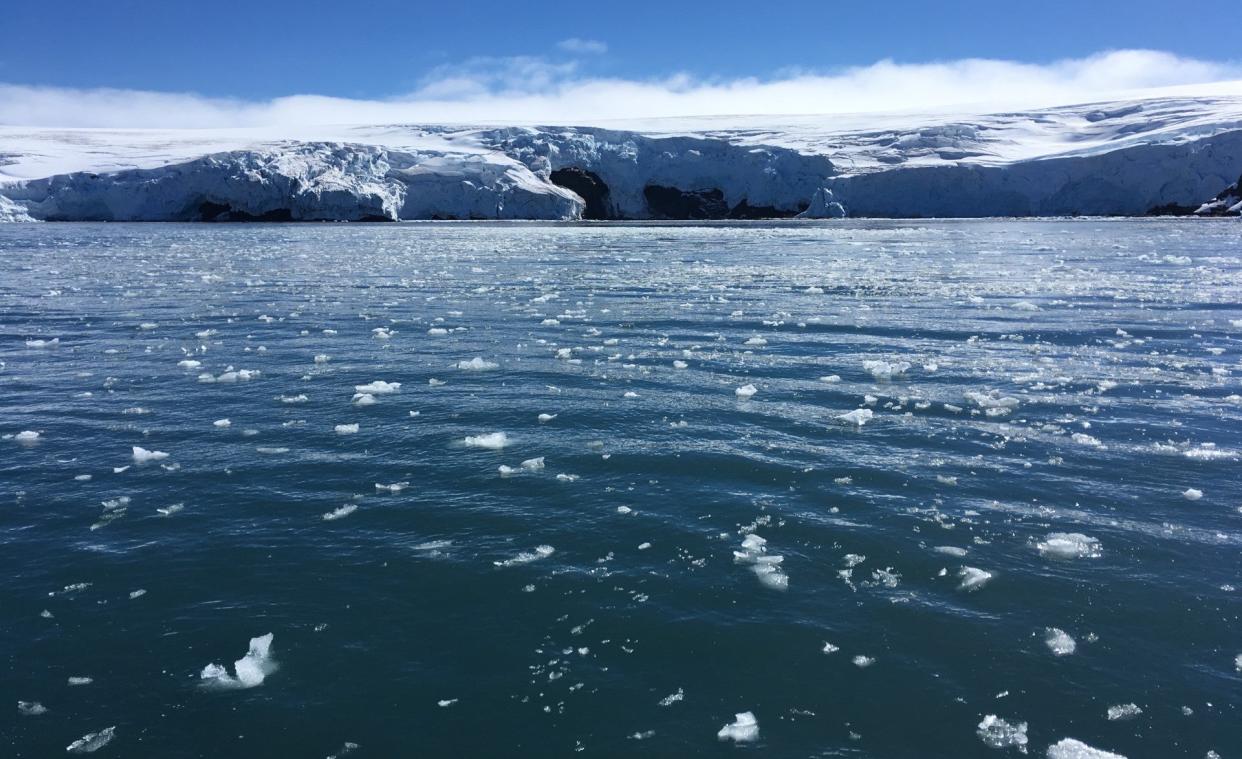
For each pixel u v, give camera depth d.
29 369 9.70
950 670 3.89
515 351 10.52
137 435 7.22
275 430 7.31
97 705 3.71
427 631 4.23
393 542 5.16
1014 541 5.11
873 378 8.87
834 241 30.05
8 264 22.36
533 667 3.94
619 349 10.55
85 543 5.20
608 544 5.11
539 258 24.17
